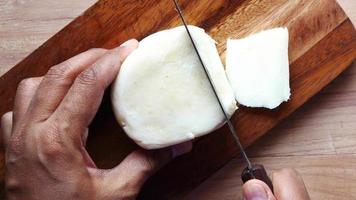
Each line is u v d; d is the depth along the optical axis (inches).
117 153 16.1
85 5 16.9
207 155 16.0
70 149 13.0
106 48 16.3
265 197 12.6
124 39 16.3
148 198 16.1
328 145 16.1
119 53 14.3
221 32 16.0
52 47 16.3
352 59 15.6
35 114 13.5
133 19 16.2
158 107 14.7
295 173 14.5
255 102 15.5
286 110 15.7
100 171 13.7
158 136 14.8
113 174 13.9
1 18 17.1
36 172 12.8
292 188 13.9
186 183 16.0
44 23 17.0
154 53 14.6
